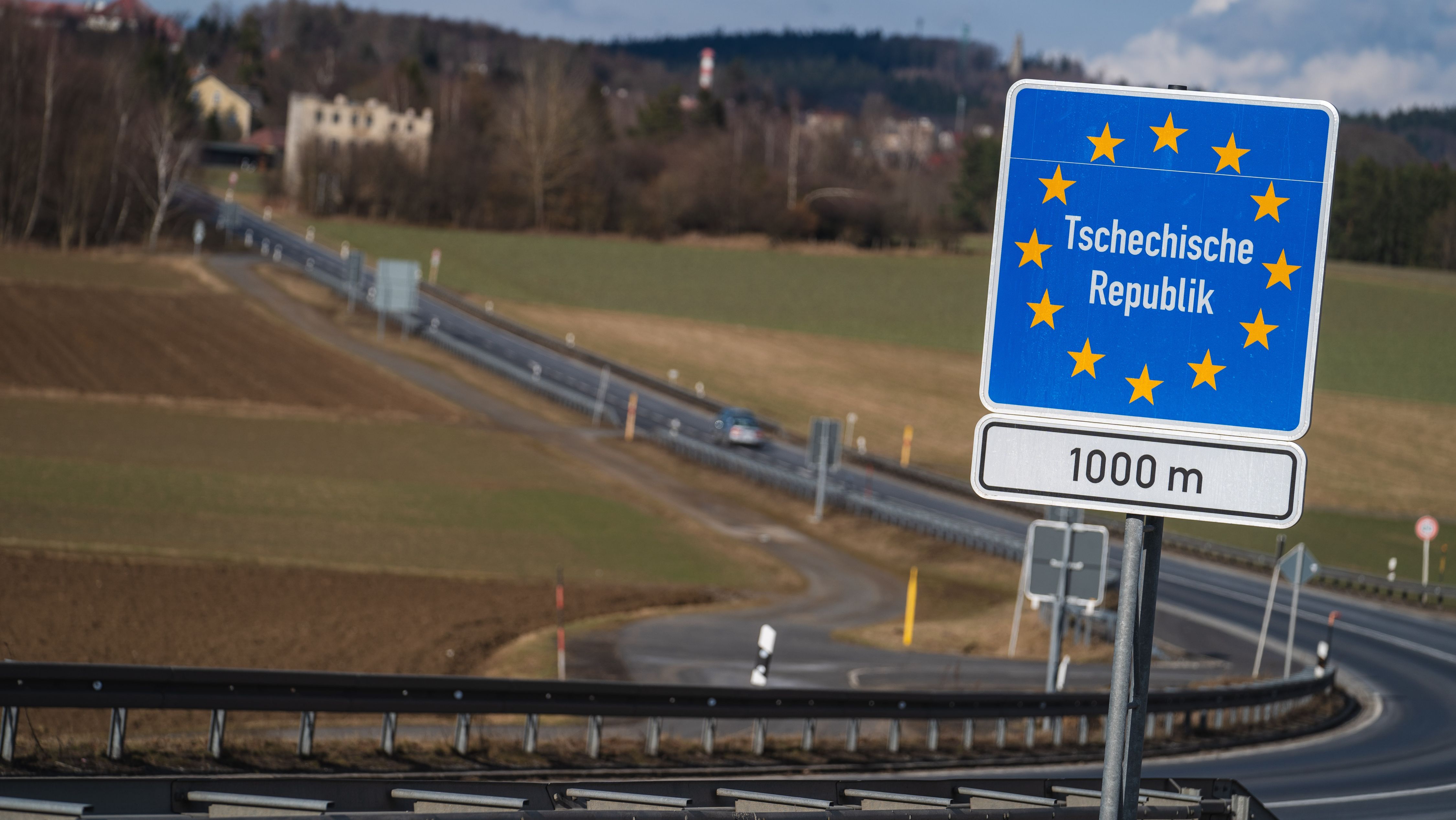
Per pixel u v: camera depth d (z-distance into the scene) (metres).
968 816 13.98
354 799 13.75
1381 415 188.00
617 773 31.20
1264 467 9.51
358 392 148.50
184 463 104.50
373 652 51.50
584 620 65.75
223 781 13.26
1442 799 36.62
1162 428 9.60
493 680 30.16
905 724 47.06
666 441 136.00
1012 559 94.56
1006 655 67.00
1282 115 9.51
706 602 77.81
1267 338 9.55
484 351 181.50
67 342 152.88
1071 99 9.62
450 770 29.09
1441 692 64.06
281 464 109.88
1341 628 82.50
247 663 46.56
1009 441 9.69
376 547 82.31
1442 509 143.25
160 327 167.75
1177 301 9.59
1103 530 43.50
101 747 25.94
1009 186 9.67
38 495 84.75
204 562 69.00
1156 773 39.59
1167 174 9.58
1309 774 40.88
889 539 103.25
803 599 82.75
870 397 182.88
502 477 115.25
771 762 34.97
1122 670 9.41
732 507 113.25
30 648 44.94
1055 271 9.65
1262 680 60.38
